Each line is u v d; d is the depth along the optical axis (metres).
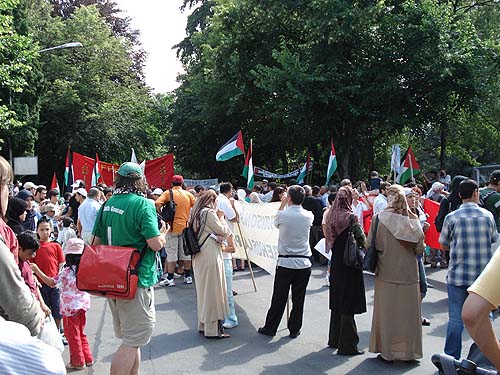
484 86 21.55
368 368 5.79
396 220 5.79
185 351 6.46
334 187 12.52
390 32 21.02
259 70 22.30
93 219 9.94
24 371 2.03
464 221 5.50
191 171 37.22
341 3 20.59
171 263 10.45
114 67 38.38
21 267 4.36
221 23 25.70
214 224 6.91
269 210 8.20
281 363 6.01
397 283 5.82
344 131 23.36
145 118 39.88
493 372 2.40
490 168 22.52
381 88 20.84
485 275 2.21
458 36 21.50
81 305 5.86
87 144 35.56
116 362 4.55
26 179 36.34
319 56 21.78
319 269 12.05
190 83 35.56
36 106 29.47
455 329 5.54
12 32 18.14
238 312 8.30
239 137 13.90
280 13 23.05
